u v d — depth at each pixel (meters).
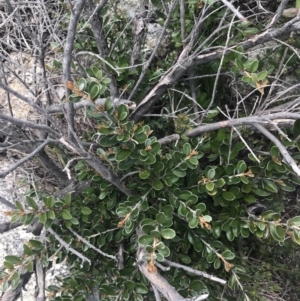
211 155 1.63
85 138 1.81
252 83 1.35
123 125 1.30
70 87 1.09
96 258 1.65
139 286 1.49
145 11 1.73
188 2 1.59
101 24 1.55
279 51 1.81
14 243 1.84
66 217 1.40
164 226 1.39
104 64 1.51
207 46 1.61
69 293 1.59
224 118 1.99
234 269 1.60
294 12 1.50
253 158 1.54
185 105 1.85
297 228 1.38
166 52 1.96
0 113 1.01
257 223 1.51
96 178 1.53
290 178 1.59
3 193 1.88
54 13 1.76
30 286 1.77
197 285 1.48
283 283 1.96
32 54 1.61
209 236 1.65
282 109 1.51
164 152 1.75
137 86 1.58
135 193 1.60
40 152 1.56
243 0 1.94
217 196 1.58
